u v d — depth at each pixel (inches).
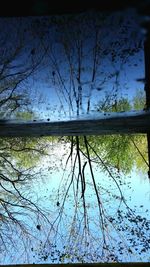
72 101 280.2
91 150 301.6
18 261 237.1
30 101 282.8
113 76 265.1
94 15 241.0
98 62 272.4
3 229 260.4
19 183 286.8
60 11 74.7
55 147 294.7
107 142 291.6
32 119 267.7
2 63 282.2
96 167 285.6
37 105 281.1
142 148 282.2
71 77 284.2
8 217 267.4
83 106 275.9
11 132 257.3
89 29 259.8
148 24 68.0
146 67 236.8
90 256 232.7
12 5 73.3
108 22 239.8
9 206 276.4
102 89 272.5
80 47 277.0
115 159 286.5
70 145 292.5
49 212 270.1
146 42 227.0
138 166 279.6
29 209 272.2
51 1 74.2
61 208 270.2
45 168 290.7
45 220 264.5
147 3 65.2
